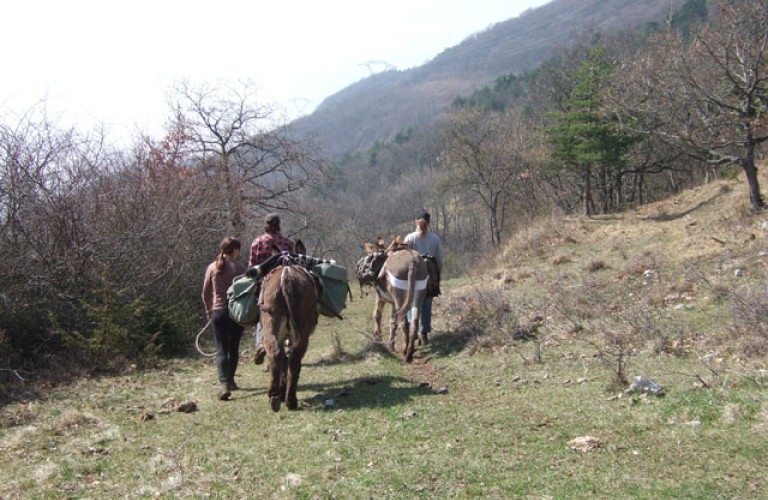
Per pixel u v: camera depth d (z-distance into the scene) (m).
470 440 5.05
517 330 9.27
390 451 4.90
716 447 4.34
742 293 7.90
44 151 9.32
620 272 12.80
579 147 27.69
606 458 4.43
